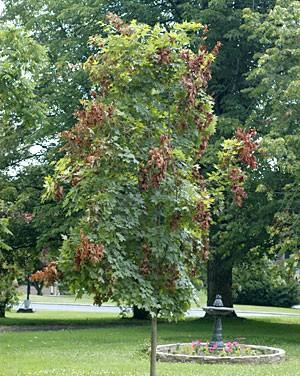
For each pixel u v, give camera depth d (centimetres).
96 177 725
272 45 2175
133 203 728
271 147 1586
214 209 803
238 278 3375
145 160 736
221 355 1381
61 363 1279
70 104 2206
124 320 2612
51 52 2359
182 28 795
